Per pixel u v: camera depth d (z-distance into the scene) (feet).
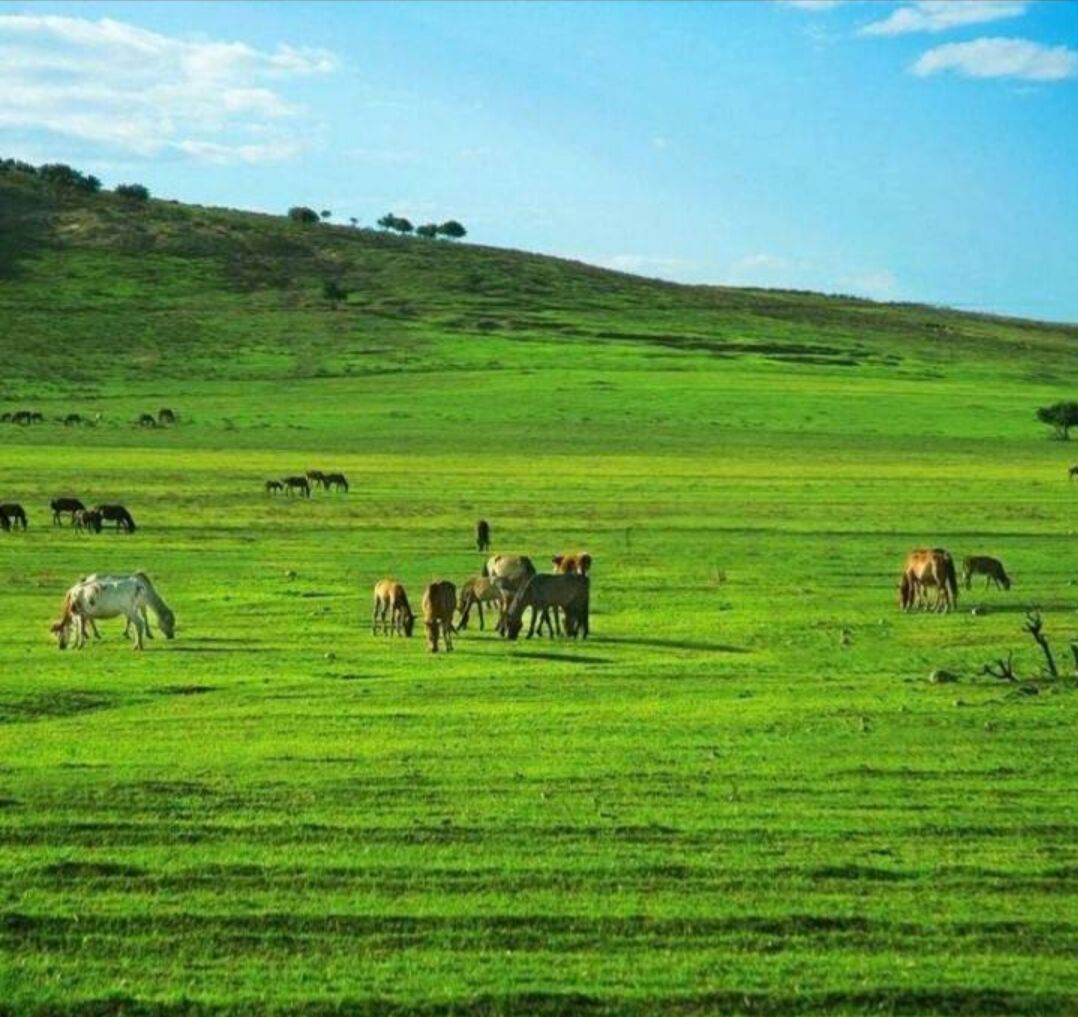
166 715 122.11
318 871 78.64
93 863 79.66
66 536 278.05
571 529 301.63
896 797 94.12
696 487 392.88
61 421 565.53
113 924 71.20
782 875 78.23
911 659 154.40
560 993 63.21
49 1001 62.80
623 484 399.03
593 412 616.39
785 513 334.65
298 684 137.59
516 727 116.16
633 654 159.12
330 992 63.62
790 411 632.79
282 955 67.67
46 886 76.43
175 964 66.69
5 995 63.36
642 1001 62.85
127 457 460.55
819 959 67.05
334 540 277.44
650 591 214.28
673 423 591.78
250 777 99.09
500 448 506.48
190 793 94.63
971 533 298.15
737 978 65.05
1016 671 147.02
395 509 336.70
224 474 415.44
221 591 209.26
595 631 177.17
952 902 74.38
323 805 91.81
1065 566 248.73
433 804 92.17
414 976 65.21
